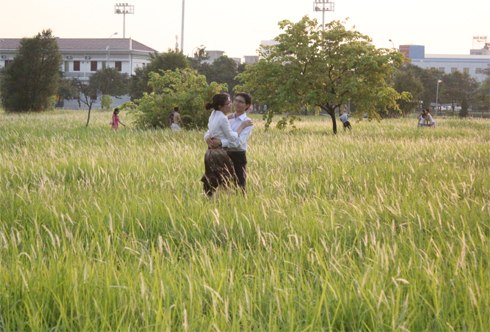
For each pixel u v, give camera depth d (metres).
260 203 9.16
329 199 10.38
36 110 71.38
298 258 6.58
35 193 9.85
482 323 4.86
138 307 5.06
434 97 108.88
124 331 4.61
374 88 32.50
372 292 5.27
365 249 6.98
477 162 16.44
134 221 8.36
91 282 5.49
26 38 70.94
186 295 5.39
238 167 11.12
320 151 17.86
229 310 5.27
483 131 34.50
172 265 6.08
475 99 108.38
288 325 4.82
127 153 16.64
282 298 5.28
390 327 4.77
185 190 11.12
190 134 25.95
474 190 11.09
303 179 11.95
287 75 31.98
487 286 5.47
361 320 4.96
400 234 7.40
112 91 97.81
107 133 27.03
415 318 4.97
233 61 100.56
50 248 7.02
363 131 33.91
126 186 10.96
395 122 50.28
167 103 33.69
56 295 5.22
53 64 71.50
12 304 5.18
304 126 41.25
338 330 5.02
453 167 14.44
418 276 5.86
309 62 31.67
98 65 115.81
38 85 71.00
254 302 5.32
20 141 22.59
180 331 4.67
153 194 9.77
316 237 7.36
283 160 15.80
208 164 10.65
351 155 17.48
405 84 70.38
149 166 13.77
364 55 31.19
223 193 10.05
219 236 7.87
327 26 32.31
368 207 8.68
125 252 6.91
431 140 24.23
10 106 71.00
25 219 8.46
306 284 5.73
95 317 4.90
